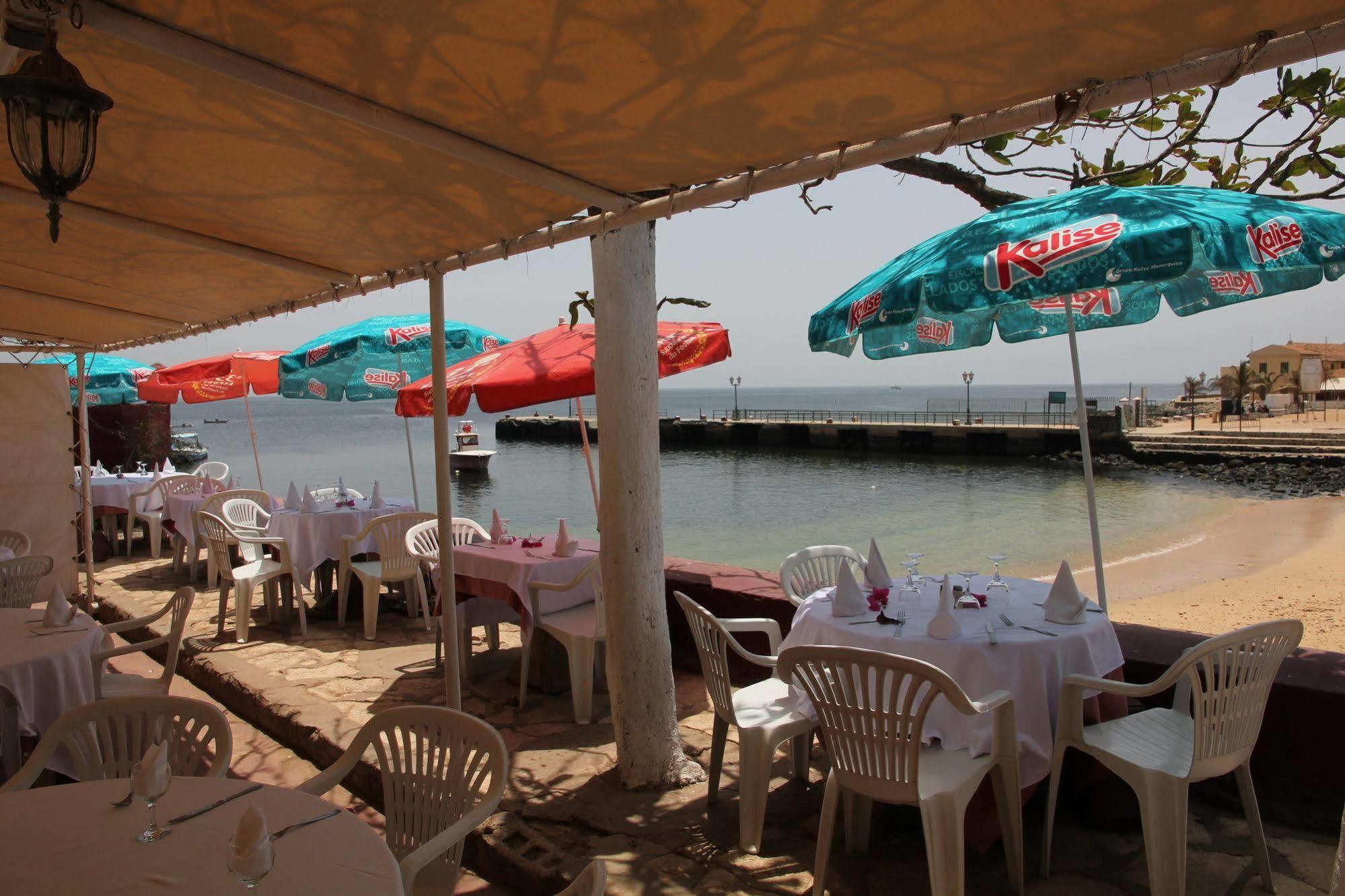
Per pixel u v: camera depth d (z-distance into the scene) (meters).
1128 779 2.82
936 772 2.78
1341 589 13.45
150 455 16.20
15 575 5.47
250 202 2.90
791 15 1.54
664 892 2.96
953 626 3.12
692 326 4.92
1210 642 2.70
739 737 3.34
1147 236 2.60
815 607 3.70
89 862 1.80
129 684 4.34
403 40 1.76
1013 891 2.90
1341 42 1.47
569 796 3.73
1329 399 68.19
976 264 2.89
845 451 49.72
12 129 1.60
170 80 2.04
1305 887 2.90
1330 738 3.25
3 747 3.41
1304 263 2.55
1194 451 39.34
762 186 2.32
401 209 2.89
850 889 2.96
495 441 63.09
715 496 29.44
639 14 1.59
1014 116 1.85
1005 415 53.66
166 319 5.29
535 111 2.05
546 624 4.88
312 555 6.95
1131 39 1.54
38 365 7.79
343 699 5.04
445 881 2.33
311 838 1.91
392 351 7.36
